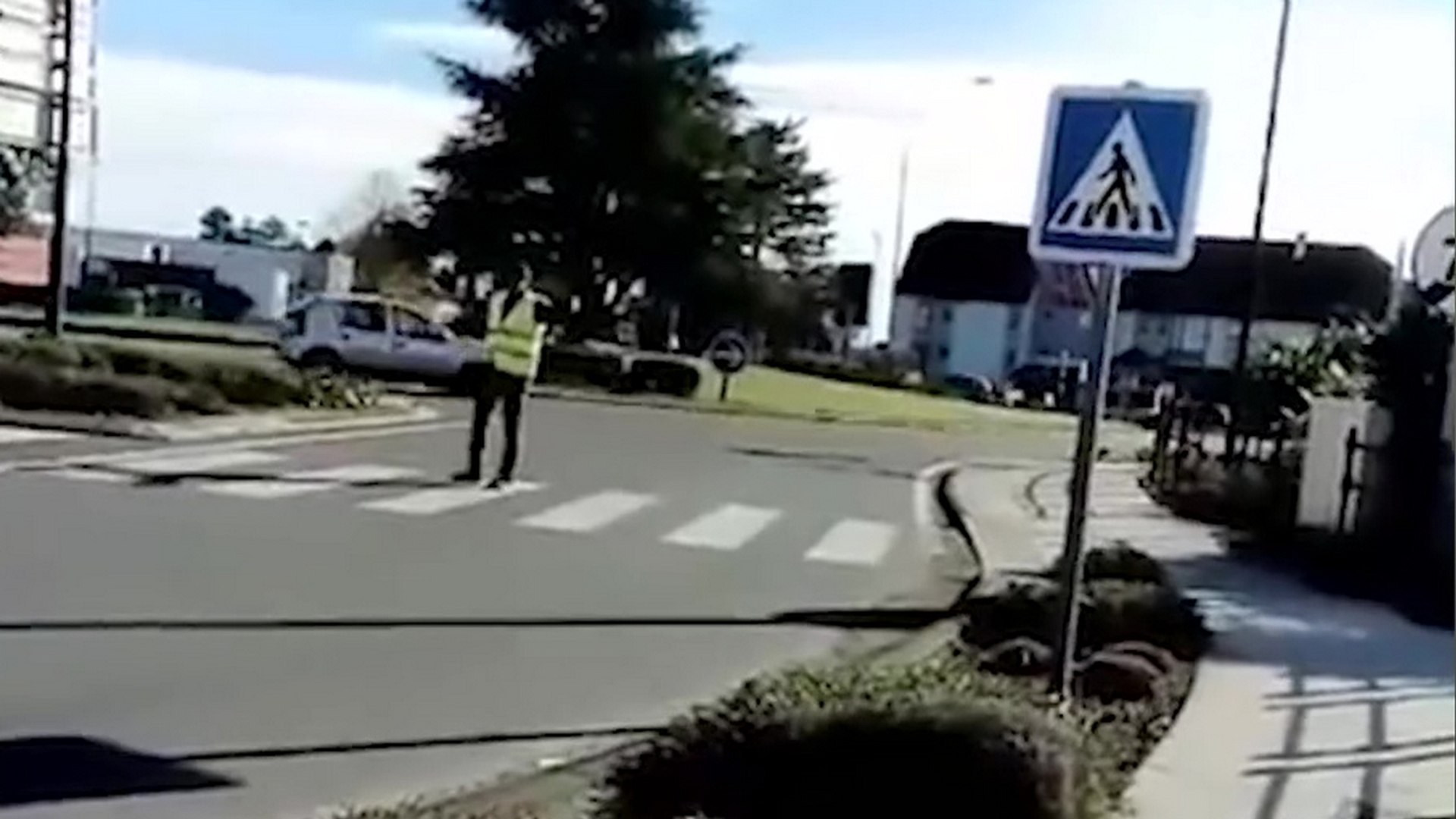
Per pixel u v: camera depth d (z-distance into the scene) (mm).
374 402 32906
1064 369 81125
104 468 20125
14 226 63719
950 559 19281
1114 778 8055
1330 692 11250
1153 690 10695
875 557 19047
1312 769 9039
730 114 58969
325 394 31141
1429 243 10070
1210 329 87000
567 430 33094
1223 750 9359
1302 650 12992
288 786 8375
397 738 9438
